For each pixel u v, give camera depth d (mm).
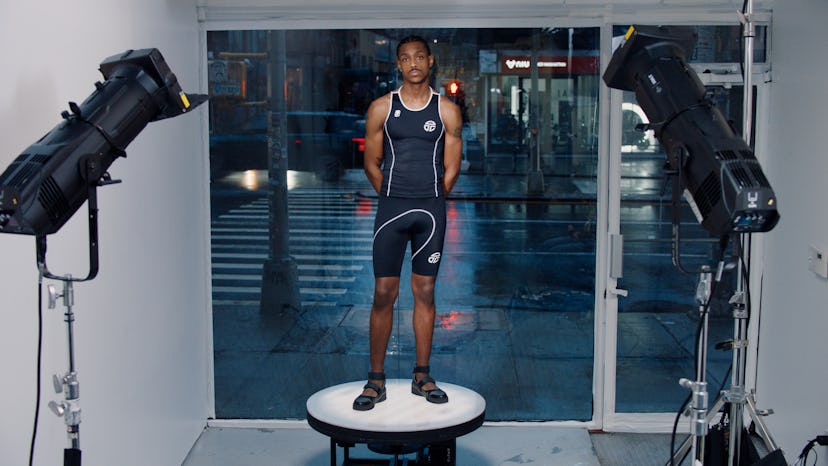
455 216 5223
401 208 4082
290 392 5336
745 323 3627
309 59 5113
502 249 5242
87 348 3494
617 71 3537
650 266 5148
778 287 4695
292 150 5188
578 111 5055
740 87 4969
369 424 3836
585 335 5238
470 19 5000
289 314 5312
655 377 5219
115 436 3781
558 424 5242
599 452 4875
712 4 4867
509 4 4957
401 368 5371
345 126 5172
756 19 4867
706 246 5129
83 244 3475
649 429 5160
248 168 5191
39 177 2537
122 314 3869
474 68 5051
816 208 4188
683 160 3145
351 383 4465
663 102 3289
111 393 3734
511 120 5098
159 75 2971
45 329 3152
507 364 5312
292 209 5234
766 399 4863
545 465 4699
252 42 5094
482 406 4086
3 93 2832
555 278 5227
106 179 2807
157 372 4359
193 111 4996
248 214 5230
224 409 5348
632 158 5039
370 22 5031
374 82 5113
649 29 3441
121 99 2854
